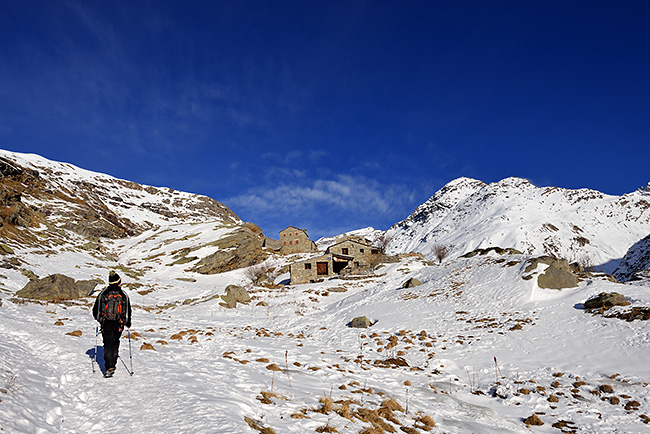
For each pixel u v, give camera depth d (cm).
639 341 1447
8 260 3428
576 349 1516
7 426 416
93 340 1061
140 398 600
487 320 2144
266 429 528
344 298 3872
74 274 4194
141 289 4431
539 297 2336
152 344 1242
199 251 7425
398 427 727
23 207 6425
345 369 1310
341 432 590
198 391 666
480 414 954
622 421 928
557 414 984
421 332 2053
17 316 1316
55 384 637
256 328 2473
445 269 3638
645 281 2472
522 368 1412
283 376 1027
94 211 12256
